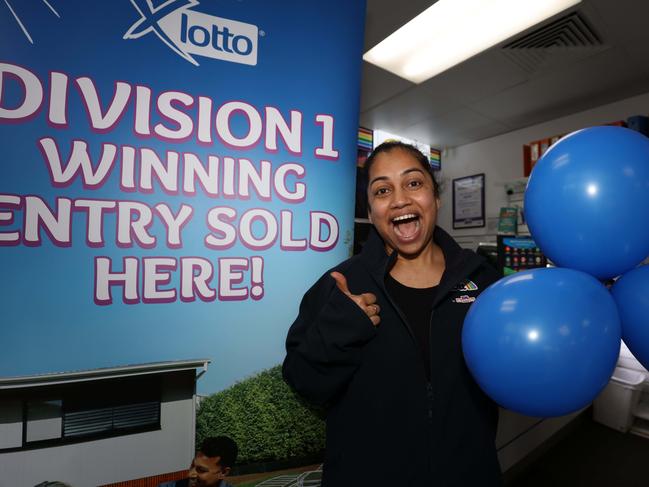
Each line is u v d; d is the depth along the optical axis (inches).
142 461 34.6
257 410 37.9
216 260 36.4
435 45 93.0
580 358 23.0
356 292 35.4
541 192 28.2
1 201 30.0
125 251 33.3
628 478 79.8
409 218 35.6
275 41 38.6
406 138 152.2
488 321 24.9
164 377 35.4
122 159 33.2
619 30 84.4
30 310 30.7
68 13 31.8
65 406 32.6
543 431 89.0
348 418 33.6
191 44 35.4
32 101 30.8
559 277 25.2
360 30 42.5
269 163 38.4
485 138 152.7
